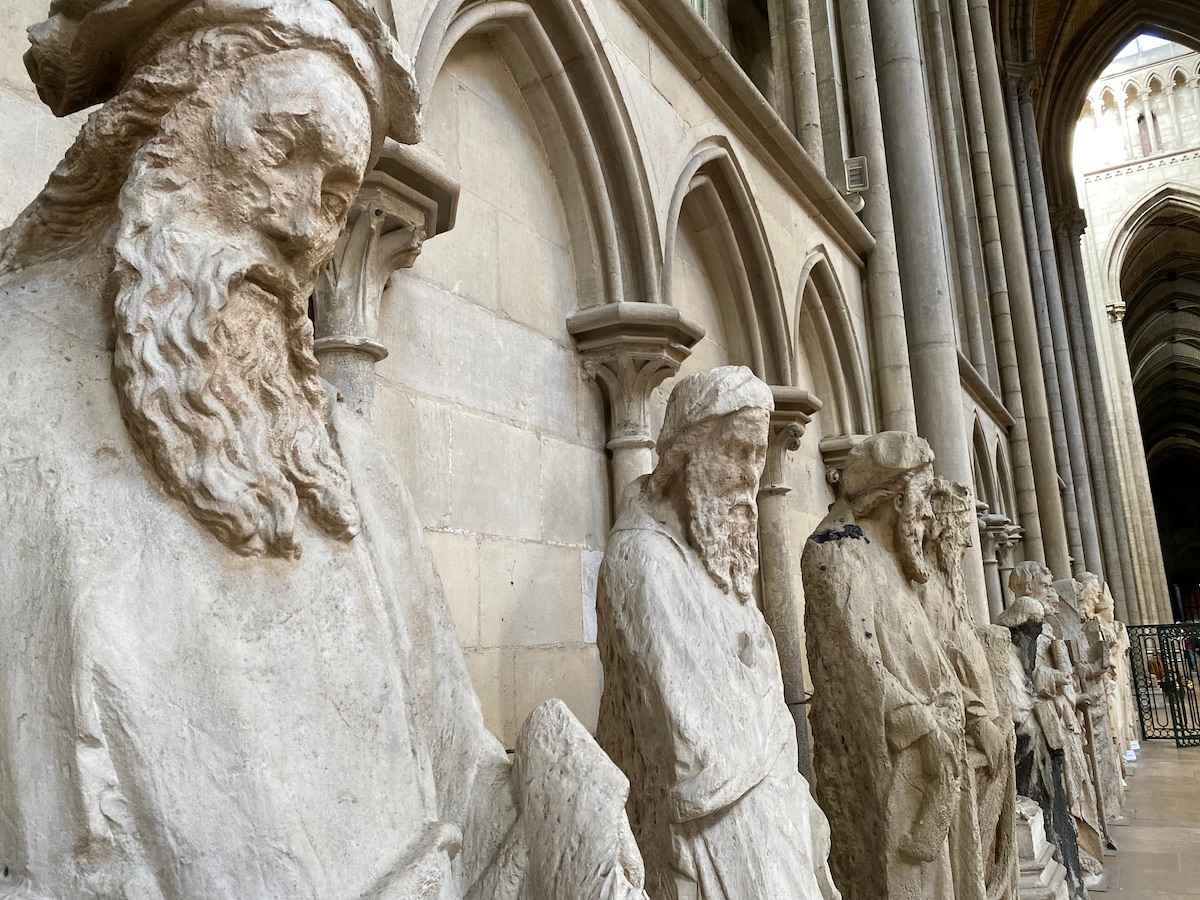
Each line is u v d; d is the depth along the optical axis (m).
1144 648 14.16
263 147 0.75
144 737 0.62
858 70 6.11
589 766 0.86
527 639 2.46
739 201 3.92
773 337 4.17
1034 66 16.08
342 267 1.90
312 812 0.68
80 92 0.86
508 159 2.70
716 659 1.69
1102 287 23.88
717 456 1.81
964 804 2.65
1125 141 24.73
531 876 0.82
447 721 0.92
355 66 0.79
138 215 0.73
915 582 2.93
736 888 1.57
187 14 0.75
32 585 0.63
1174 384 32.53
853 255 5.62
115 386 0.70
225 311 0.73
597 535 2.84
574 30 2.76
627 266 3.01
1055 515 11.69
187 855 0.61
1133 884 5.12
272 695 0.69
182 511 0.69
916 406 6.42
